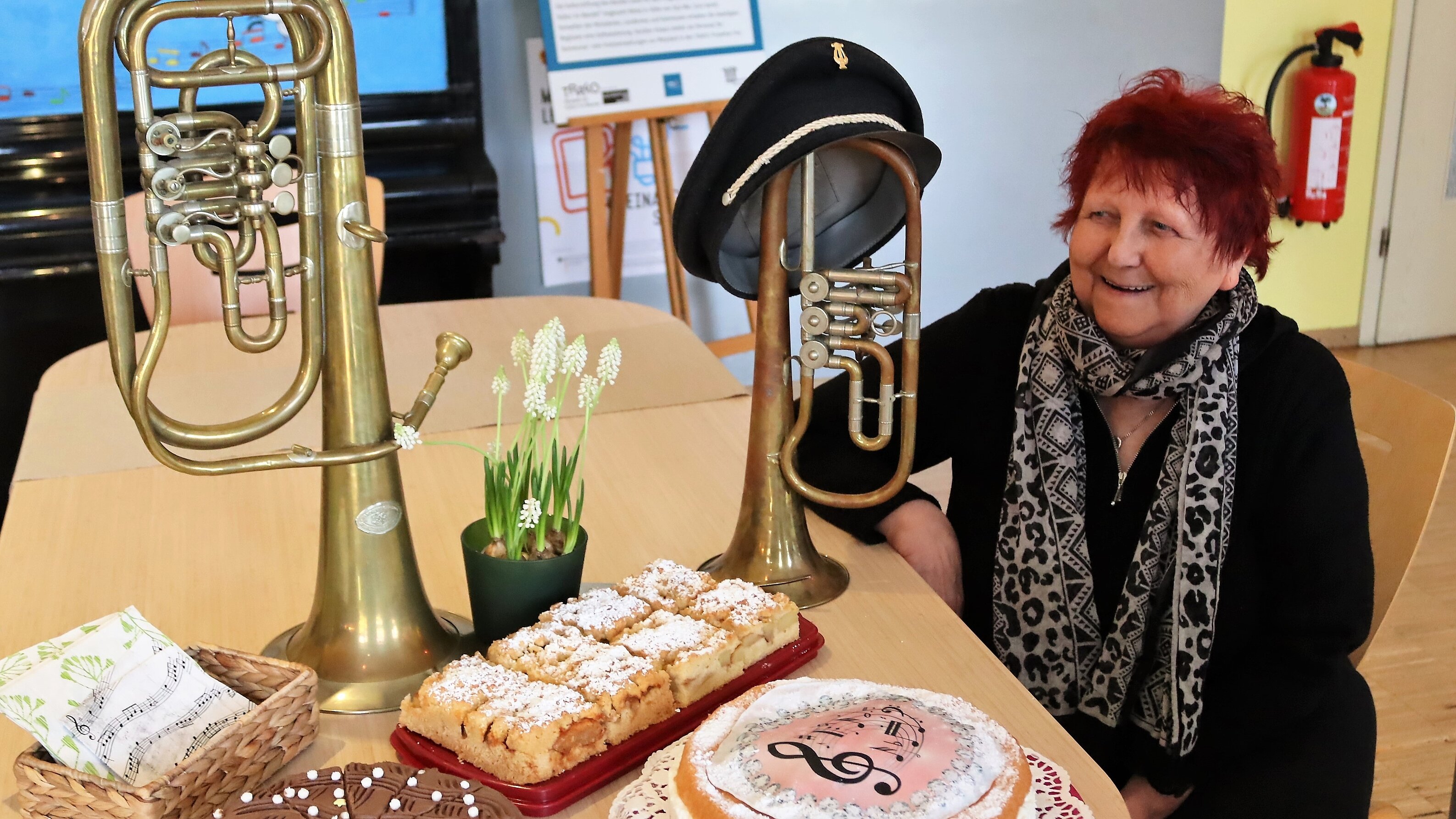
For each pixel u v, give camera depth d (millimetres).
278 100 755
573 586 925
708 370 1584
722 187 924
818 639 936
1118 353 1250
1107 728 1297
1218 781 1235
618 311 1848
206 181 755
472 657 841
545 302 1885
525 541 919
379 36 2604
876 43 3467
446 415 1421
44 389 1516
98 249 728
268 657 881
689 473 1271
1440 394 3664
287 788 710
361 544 869
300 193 784
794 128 898
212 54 737
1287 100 3881
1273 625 1237
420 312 1832
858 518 1168
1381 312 4129
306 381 802
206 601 1021
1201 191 1119
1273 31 3822
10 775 797
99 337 2520
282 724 783
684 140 3377
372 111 2639
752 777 709
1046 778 759
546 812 756
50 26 2408
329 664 875
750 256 1044
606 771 785
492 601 900
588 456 1312
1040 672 1336
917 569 1186
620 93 3098
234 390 1504
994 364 1407
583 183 3305
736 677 876
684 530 1144
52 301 2465
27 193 2408
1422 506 1271
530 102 3189
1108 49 3680
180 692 792
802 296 949
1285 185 1207
